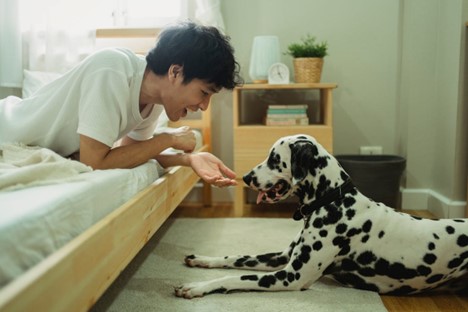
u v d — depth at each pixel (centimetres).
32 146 142
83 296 86
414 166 279
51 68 269
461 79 238
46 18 268
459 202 245
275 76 264
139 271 165
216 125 301
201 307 133
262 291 144
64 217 93
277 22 290
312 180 145
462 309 139
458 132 241
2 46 257
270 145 253
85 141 131
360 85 291
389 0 284
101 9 298
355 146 296
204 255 185
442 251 138
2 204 87
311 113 296
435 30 267
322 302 138
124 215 110
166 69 135
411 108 275
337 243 141
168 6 301
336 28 288
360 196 146
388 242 141
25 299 65
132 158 143
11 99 154
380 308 135
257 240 207
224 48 135
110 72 133
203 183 295
